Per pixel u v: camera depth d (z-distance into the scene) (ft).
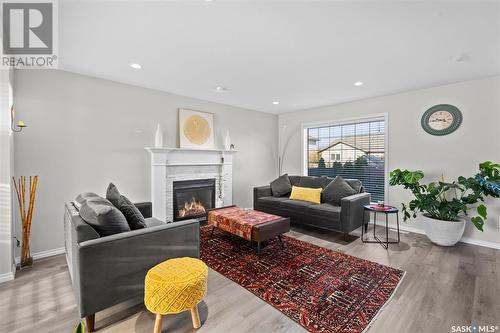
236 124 16.31
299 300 6.25
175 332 5.09
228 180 15.42
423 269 8.02
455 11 5.68
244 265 8.30
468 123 10.68
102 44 7.32
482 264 8.41
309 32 6.69
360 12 5.76
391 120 13.05
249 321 5.46
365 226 12.28
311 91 12.42
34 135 8.79
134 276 5.49
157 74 9.95
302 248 9.91
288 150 18.56
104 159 10.53
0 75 6.89
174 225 6.25
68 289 6.77
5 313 5.71
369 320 5.47
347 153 15.48
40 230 8.94
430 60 8.50
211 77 10.34
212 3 5.42
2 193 7.04
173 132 12.98
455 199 10.02
